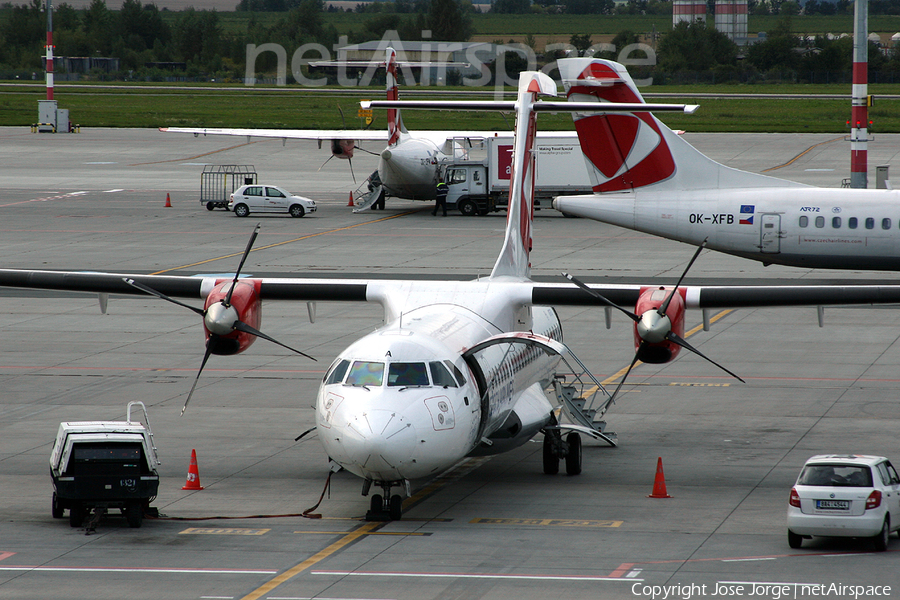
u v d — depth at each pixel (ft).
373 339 229.04
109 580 188.85
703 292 259.39
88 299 529.04
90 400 340.80
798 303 258.98
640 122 495.41
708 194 498.28
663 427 311.47
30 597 180.04
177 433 305.12
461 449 222.28
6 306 508.94
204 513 233.55
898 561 196.95
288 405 338.54
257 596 180.45
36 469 268.21
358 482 259.80
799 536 205.36
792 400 340.39
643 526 221.05
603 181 511.40
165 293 279.69
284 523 225.56
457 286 275.18
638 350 258.98
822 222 487.20
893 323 466.70
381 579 188.65
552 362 305.53
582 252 638.53
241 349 269.64
